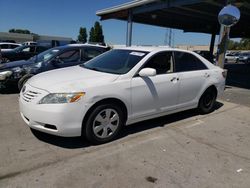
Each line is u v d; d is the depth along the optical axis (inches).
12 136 168.7
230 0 364.8
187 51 215.8
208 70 229.5
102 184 119.9
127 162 141.1
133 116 175.8
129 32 570.3
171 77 194.1
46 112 145.3
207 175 131.4
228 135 187.5
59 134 147.9
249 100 307.9
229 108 264.1
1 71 293.0
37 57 323.3
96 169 132.6
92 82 157.0
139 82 173.8
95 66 195.5
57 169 131.0
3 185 116.3
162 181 124.3
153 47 203.9
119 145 162.4
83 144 161.3
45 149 152.5
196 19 689.6
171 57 200.1
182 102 208.4
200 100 228.5
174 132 188.7
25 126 186.9
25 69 295.0
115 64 186.9
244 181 127.5
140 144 165.2
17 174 125.1
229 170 137.3
